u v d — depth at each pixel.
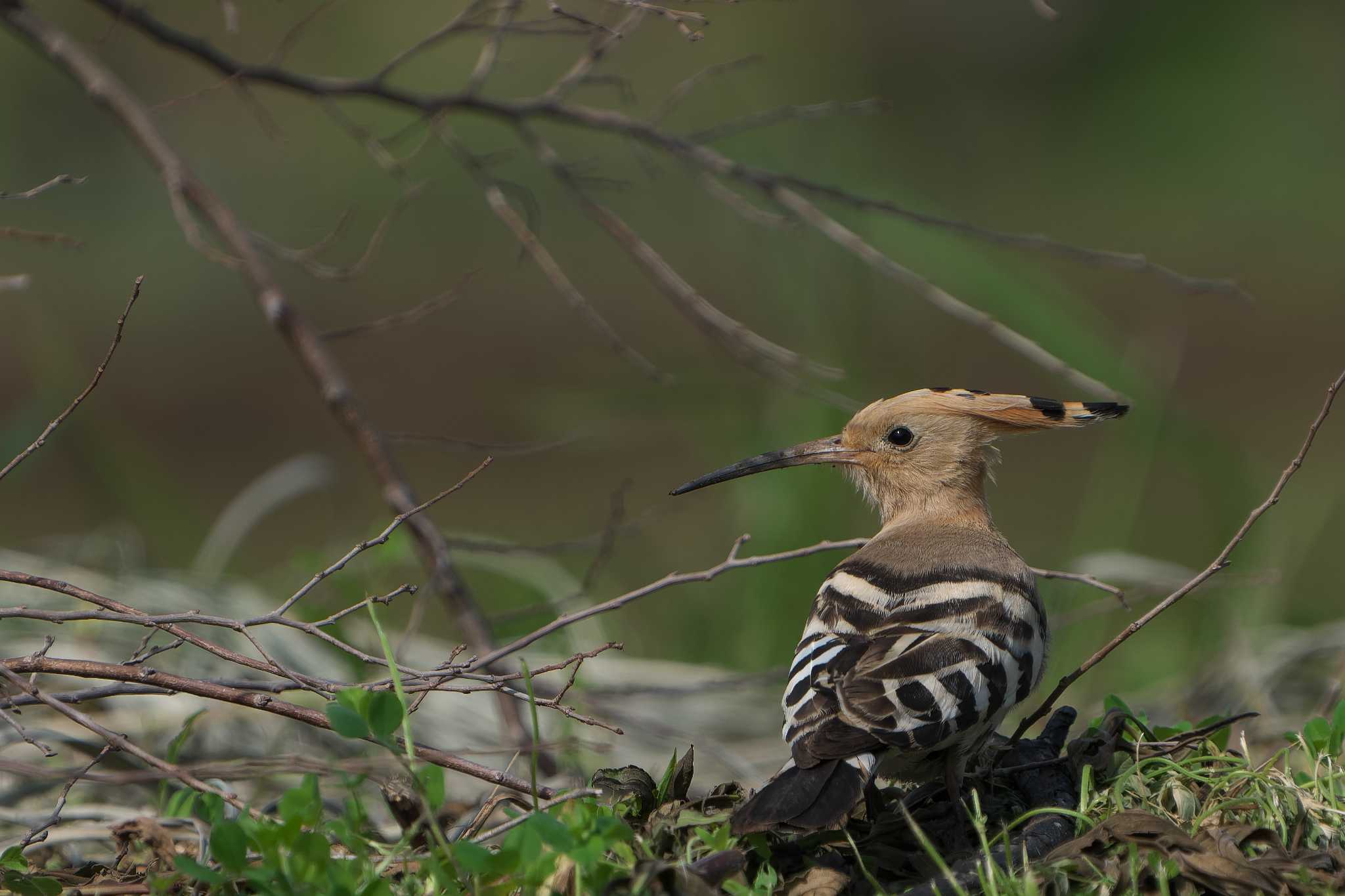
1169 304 19.34
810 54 20.48
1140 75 24.11
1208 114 23.50
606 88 16.03
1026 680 6.15
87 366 17.47
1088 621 11.16
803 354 12.31
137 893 5.70
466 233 19.88
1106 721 6.55
